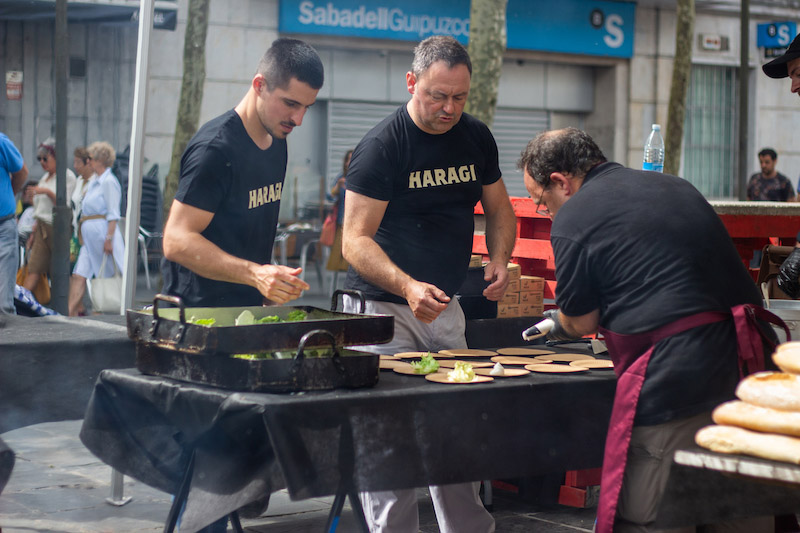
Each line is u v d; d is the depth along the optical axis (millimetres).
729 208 4738
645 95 16375
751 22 17375
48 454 4898
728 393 2463
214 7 13023
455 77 3158
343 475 2416
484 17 9008
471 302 4102
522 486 4320
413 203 3344
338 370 2516
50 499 4141
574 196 2678
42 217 7973
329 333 2508
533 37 15273
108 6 9125
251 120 3250
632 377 2512
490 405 2656
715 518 2199
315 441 2371
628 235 2537
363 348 3416
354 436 2432
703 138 17266
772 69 3814
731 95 17422
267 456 2469
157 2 9594
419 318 3057
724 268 2555
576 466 2830
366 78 14289
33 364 3102
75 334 3271
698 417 2479
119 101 12344
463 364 2777
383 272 3162
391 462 2494
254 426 2395
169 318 2754
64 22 7266
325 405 2387
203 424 2504
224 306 3334
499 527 3918
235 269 2945
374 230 3312
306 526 3910
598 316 2691
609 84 16250
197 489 2572
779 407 1863
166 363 2635
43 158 8195
